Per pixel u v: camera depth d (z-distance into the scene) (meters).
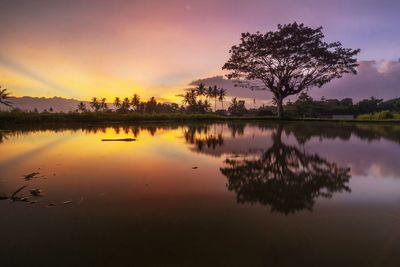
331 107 68.75
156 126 33.03
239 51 44.12
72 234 4.71
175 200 6.36
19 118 35.91
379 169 9.55
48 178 8.21
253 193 6.91
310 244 4.39
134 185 7.52
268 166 10.09
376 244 4.40
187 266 3.84
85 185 7.50
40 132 24.42
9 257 4.05
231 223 5.11
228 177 8.44
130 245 4.36
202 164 10.39
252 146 15.09
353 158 11.53
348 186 7.54
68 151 13.23
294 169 9.59
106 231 4.81
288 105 71.25
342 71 43.53
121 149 13.90
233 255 4.08
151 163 10.49
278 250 4.21
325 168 9.72
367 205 6.09
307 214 5.57
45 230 4.85
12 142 16.88
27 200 6.32
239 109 77.94
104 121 41.84
